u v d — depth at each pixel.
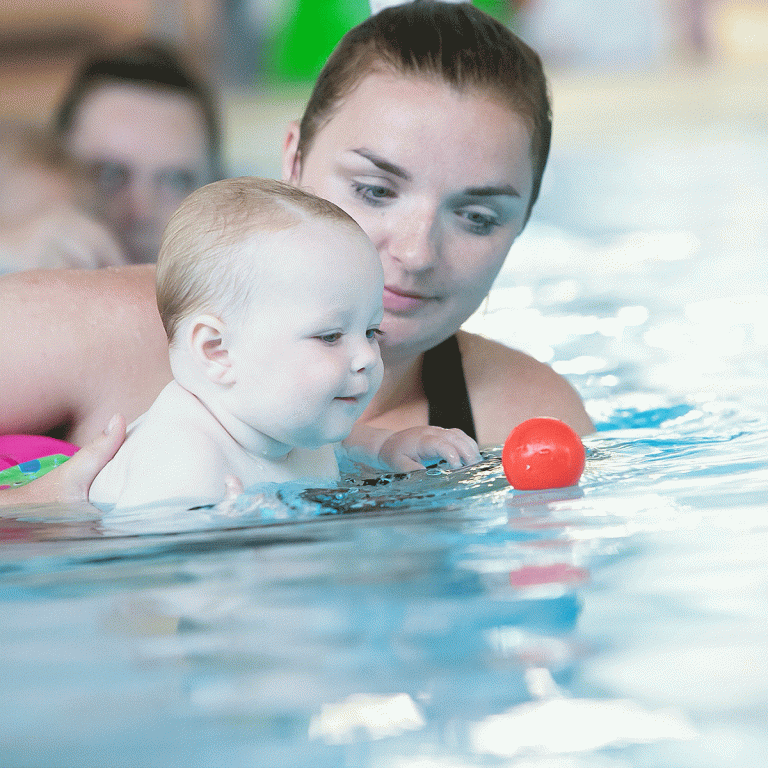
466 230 4.41
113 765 1.51
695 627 1.97
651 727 1.60
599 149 21.86
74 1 26.80
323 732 1.60
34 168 8.79
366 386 3.59
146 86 10.40
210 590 2.31
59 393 4.31
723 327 7.59
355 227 3.70
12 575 2.54
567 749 1.54
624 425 5.00
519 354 5.46
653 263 11.02
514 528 2.79
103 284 4.68
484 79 4.33
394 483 3.67
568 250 12.38
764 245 11.70
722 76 30.61
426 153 4.18
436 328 4.53
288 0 29.42
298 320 3.47
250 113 25.83
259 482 3.61
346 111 4.43
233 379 3.55
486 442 4.92
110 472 3.66
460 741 1.57
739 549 2.46
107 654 1.94
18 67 26.17
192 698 1.73
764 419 4.65
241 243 3.55
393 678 1.78
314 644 1.94
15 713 1.70
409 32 4.48
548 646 1.91
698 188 16.73
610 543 2.58
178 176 10.09
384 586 2.29
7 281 4.56
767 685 1.72
